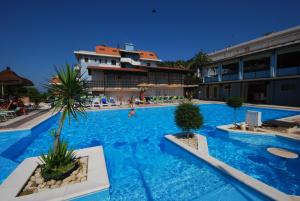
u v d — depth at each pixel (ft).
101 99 66.85
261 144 22.59
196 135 23.93
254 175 14.88
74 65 13.26
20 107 42.01
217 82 88.48
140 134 30.50
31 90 64.23
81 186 11.41
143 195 12.43
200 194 12.34
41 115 41.45
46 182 11.97
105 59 107.04
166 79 94.53
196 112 21.62
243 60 73.82
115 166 17.31
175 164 17.43
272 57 62.54
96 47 116.57
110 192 12.74
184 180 14.26
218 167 14.30
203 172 15.39
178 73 97.45
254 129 25.96
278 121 30.50
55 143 13.37
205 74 103.76
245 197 11.76
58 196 10.43
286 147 21.33
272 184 13.50
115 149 22.58
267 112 53.62
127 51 114.21
